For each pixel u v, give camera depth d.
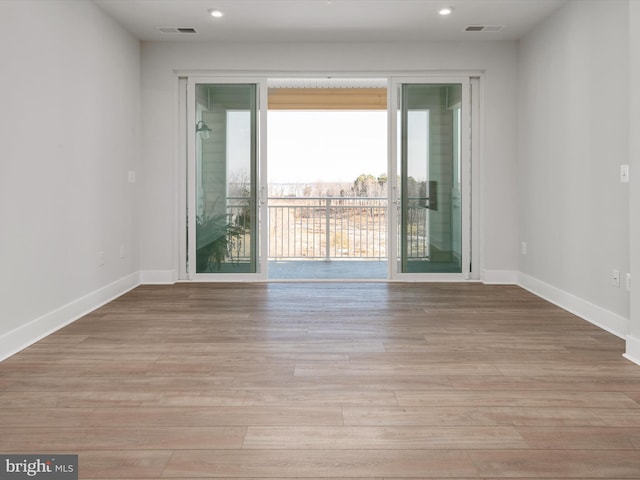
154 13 4.58
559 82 4.43
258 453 1.84
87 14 4.13
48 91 3.49
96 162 4.30
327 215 7.88
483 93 5.53
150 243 5.50
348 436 1.98
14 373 2.69
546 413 2.19
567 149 4.28
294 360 2.92
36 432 2.00
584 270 4.00
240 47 5.46
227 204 5.67
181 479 1.67
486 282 5.55
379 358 2.95
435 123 5.62
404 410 2.22
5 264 3.00
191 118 5.59
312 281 5.67
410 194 5.68
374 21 4.86
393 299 4.70
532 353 3.05
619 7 3.50
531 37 5.08
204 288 5.25
